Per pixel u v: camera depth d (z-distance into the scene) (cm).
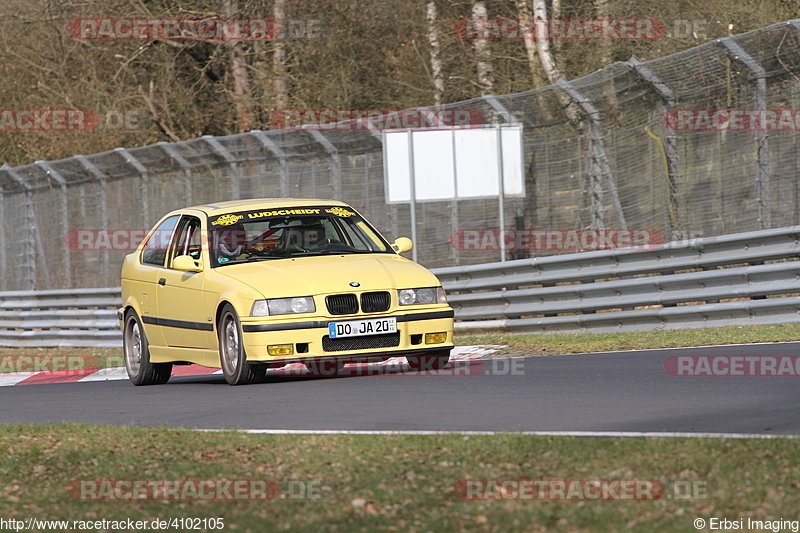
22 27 11606
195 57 11244
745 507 1772
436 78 9731
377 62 10462
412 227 6394
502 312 5862
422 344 3666
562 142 6341
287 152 7062
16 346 7906
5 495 2175
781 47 5306
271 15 10300
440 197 6384
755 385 3098
